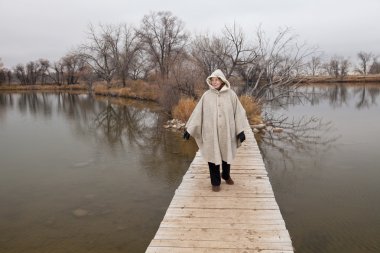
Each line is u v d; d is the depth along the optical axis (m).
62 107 36.75
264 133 17.58
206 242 4.54
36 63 94.56
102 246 6.85
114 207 8.69
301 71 22.23
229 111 5.80
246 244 4.48
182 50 42.19
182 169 11.86
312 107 30.16
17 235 7.38
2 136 19.11
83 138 18.25
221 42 26.47
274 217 5.22
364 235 7.05
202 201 5.84
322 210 8.23
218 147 5.81
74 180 10.90
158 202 8.98
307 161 12.43
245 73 26.55
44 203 9.06
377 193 9.23
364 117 23.27
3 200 9.34
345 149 13.98
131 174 11.38
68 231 7.48
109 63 58.91
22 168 12.41
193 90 24.61
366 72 97.38
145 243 6.95
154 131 19.25
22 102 45.06
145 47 50.41
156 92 35.28
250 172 7.41
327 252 6.50
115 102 40.31
